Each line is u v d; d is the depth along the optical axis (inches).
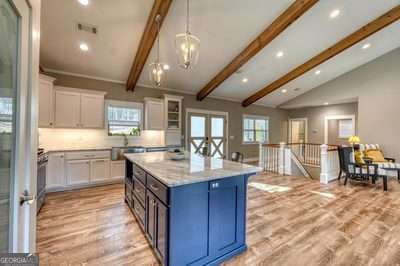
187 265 64.3
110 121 195.3
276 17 144.3
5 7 31.5
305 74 247.6
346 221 105.1
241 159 115.2
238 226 76.9
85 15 124.0
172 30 145.6
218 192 70.7
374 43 198.7
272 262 72.2
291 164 234.1
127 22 132.6
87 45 148.0
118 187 165.6
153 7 123.3
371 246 82.5
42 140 161.9
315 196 146.0
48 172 148.5
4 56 32.2
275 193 152.9
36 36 43.6
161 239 67.0
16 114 35.8
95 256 74.9
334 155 201.0
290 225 100.5
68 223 101.2
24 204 38.9
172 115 223.0
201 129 265.1
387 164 166.7
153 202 74.2
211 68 203.9
